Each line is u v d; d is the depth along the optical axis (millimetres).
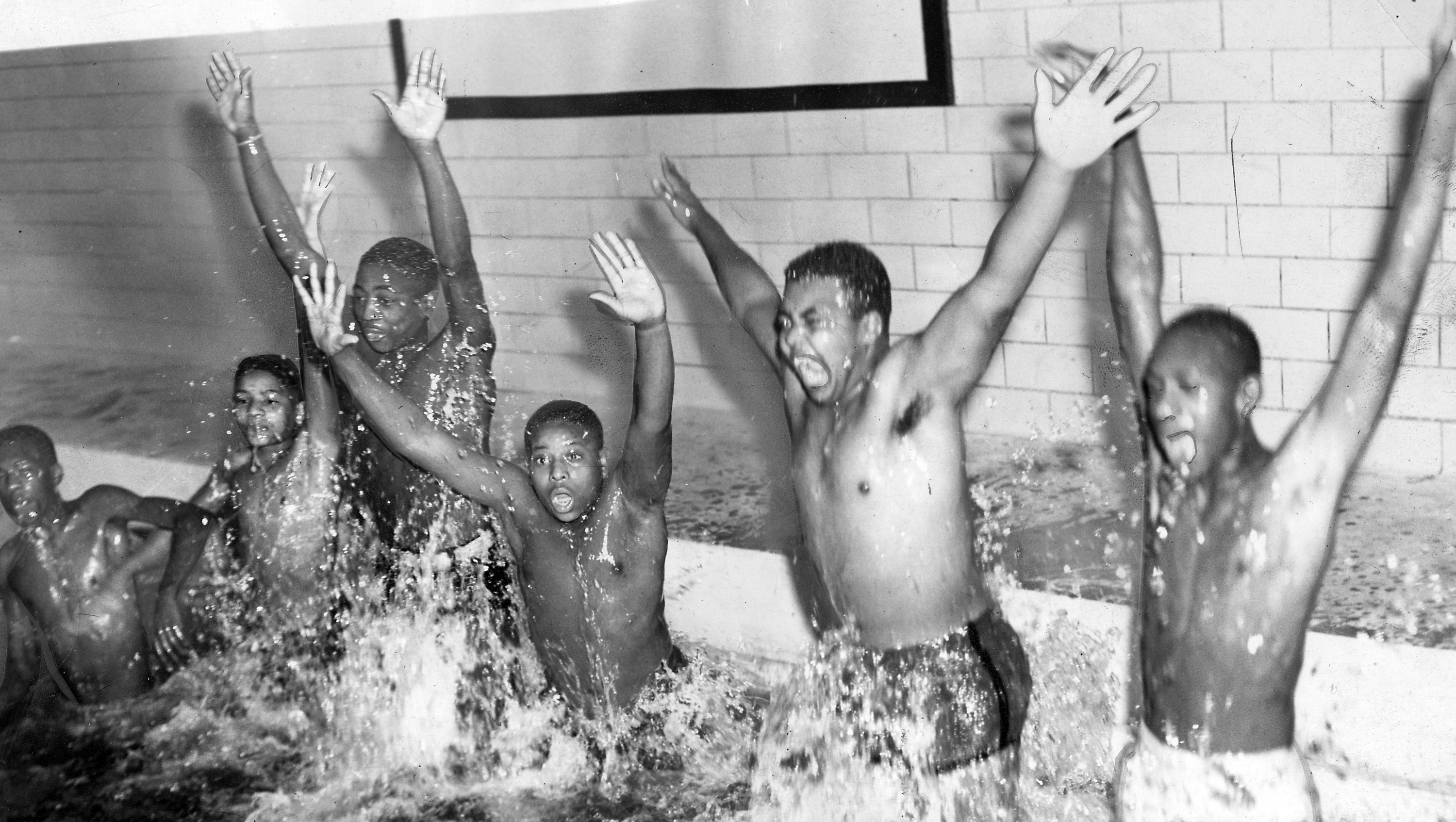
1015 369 4445
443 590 3354
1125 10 4020
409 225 5461
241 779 3135
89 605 3479
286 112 5598
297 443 3549
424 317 3615
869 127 4527
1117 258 2850
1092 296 4254
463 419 3598
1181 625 2525
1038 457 4184
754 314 3117
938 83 4352
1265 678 2453
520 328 5289
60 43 5941
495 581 3311
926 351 2631
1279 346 3998
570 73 5004
